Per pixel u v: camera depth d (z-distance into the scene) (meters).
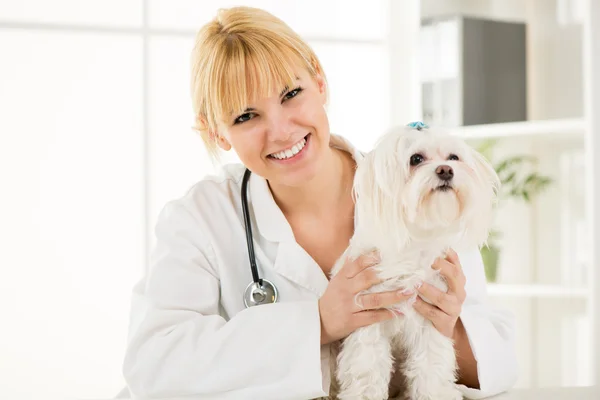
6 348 3.12
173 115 3.23
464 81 3.21
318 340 1.38
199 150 3.25
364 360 1.41
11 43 3.10
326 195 1.63
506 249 3.41
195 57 1.55
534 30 3.46
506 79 3.33
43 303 3.14
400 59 3.40
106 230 3.19
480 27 3.26
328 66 3.41
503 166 3.33
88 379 3.18
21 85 3.11
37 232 3.14
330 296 1.41
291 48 1.49
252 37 1.46
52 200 3.14
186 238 1.63
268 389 1.38
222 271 1.62
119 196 3.19
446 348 1.44
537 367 3.43
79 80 3.16
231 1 3.28
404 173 1.45
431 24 3.31
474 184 1.43
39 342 3.14
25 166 3.12
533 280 3.47
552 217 3.40
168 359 1.44
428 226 1.43
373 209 1.45
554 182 3.38
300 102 1.49
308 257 1.58
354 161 1.69
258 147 1.49
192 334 1.45
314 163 1.52
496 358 1.49
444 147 1.48
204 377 1.41
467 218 1.45
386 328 1.46
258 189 1.66
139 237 3.21
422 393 1.44
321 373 1.40
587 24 2.98
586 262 3.20
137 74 3.20
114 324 3.19
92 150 3.17
